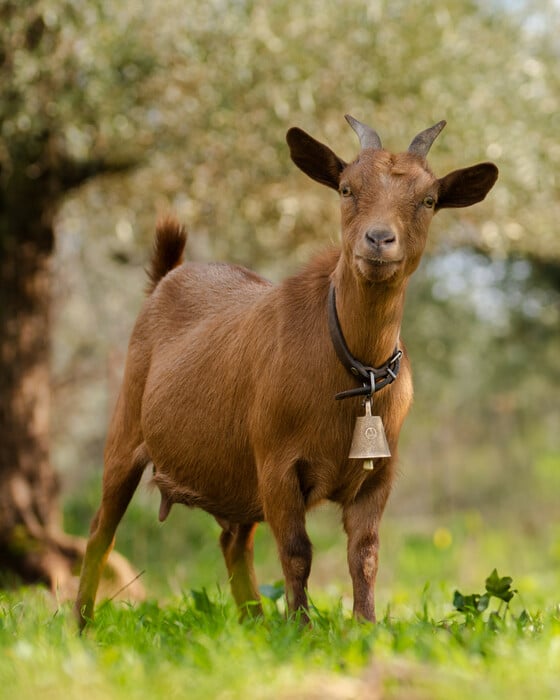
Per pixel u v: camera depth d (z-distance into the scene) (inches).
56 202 554.9
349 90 511.5
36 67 457.7
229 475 283.6
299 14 498.6
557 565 696.4
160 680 183.5
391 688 175.6
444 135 518.6
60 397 898.7
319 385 253.9
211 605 288.4
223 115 495.8
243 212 544.4
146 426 303.3
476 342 978.1
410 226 243.4
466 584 599.2
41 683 183.5
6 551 542.3
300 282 269.7
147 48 488.1
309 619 245.9
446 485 992.9
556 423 1046.4
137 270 869.8
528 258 851.4
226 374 280.4
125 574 480.7
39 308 573.3
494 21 589.3
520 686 175.8
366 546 261.1
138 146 524.1
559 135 573.9
